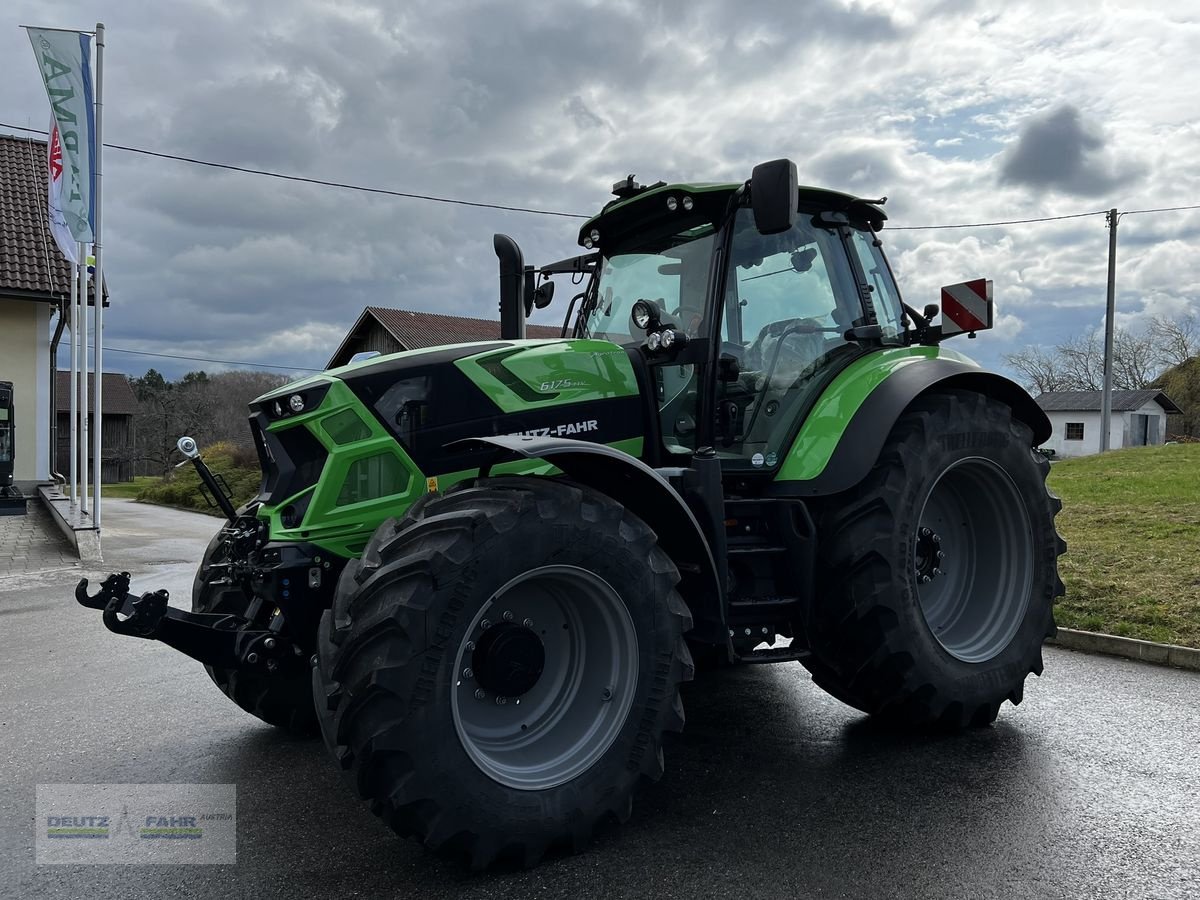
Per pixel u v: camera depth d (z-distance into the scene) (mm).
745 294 3777
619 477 2908
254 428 3428
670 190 3676
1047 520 4035
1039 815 2896
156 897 2461
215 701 4574
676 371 3678
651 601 2795
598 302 4219
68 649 5895
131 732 4035
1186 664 4758
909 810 2953
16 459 16656
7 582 8945
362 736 2387
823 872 2525
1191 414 46500
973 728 3820
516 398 3318
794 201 3141
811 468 3551
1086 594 5797
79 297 15242
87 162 10789
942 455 3662
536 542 2592
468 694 2660
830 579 3525
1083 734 3711
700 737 3766
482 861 2484
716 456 3240
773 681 4703
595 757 2711
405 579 2443
